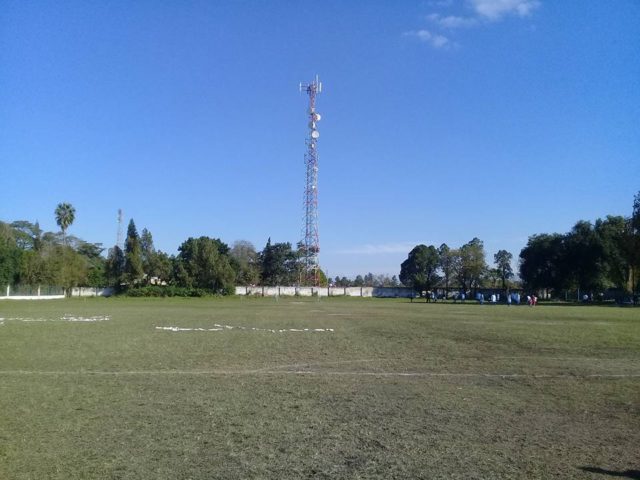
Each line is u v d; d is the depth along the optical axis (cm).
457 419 1067
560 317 4822
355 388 1393
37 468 775
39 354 2069
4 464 793
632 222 9088
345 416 1088
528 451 861
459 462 805
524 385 1451
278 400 1238
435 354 2120
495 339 2742
